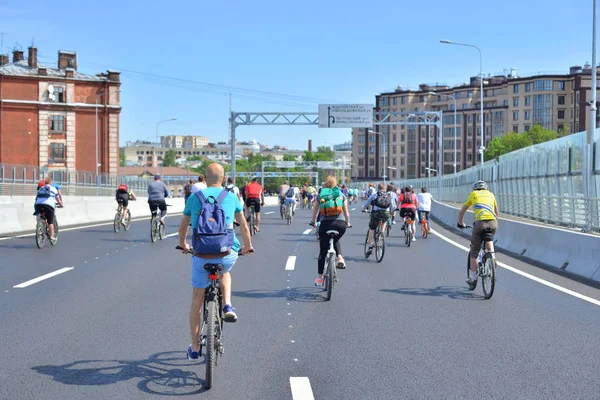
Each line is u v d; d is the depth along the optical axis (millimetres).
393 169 161750
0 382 5746
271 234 23484
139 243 18875
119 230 23734
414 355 6750
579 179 20703
